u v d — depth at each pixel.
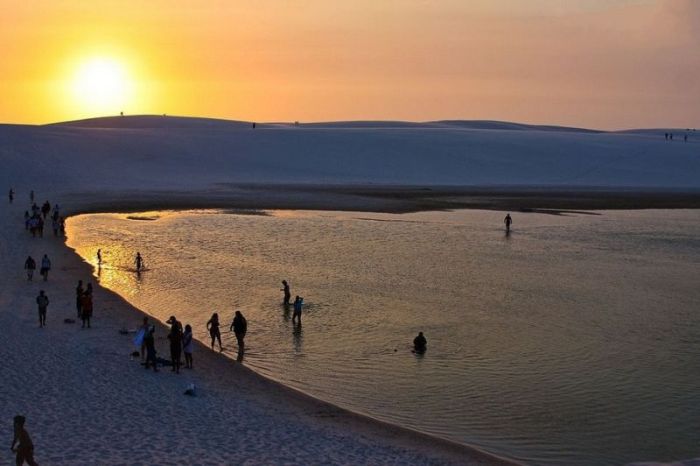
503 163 108.94
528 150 115.81
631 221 63.38
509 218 55.84
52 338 23.73
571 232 55.97
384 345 25.20
